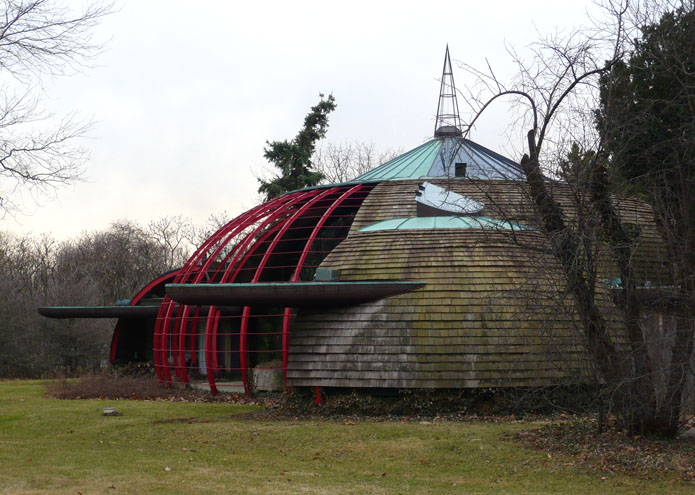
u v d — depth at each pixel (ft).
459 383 67.41
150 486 40.40
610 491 39.65
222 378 99.35
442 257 73.36
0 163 57.06
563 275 49.60
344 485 41.81
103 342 154.71
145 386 92.68
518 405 64.95
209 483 41.57
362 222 84.64
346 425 62.39
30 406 79.05
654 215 49.78
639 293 49.52
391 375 68.69
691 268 46.39
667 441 48.73
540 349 67.77
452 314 69.72
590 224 47.01
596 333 49.34
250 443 55.01
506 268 72.08
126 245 219.20
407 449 51.85
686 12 48.06
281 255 97.96
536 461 46.83
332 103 162.40
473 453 49.93
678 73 51.13
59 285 174.19
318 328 72.69
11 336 147.74
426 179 89.97
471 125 51.29
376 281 73.46
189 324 106.32
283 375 85.05
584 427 55.01
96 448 53.52
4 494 37.93
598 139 47.96
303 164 160.76
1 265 198.80
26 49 54.39
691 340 47.19
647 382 48.75
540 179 49.98
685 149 47.55
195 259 95.09
